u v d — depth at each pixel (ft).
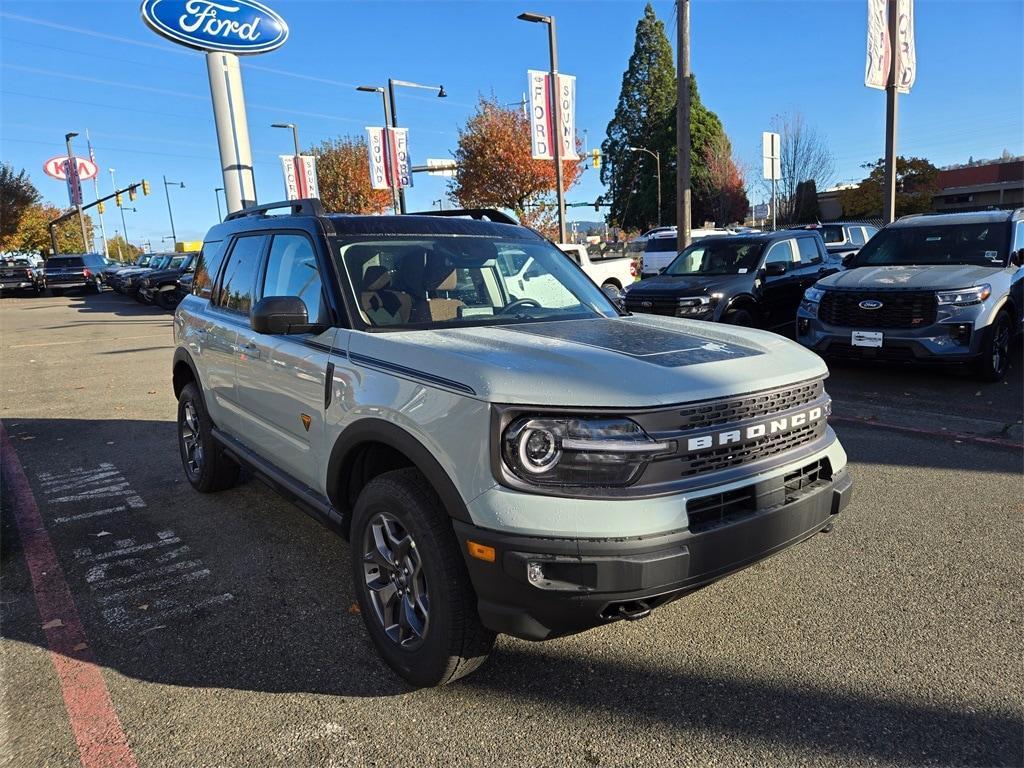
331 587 12.32
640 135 196.03
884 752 7.92
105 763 8.12
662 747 8.13
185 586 12.46
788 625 10.58
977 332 23.94
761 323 33.53
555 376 8.07
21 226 165.58
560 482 7.78
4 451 21.35
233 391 14.12
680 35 47.96
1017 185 159.94
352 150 129.39
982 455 17.98
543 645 10.27
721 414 8.43
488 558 7.84
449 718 8.74
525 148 96.22
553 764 7.91
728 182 167.43
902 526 13.96
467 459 8.05
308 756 8.14
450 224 12.92
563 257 14.11
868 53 45.70
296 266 12.14
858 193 145.79
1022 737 8.07
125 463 19.92
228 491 17.38
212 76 49.42
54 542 14.49
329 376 10.43
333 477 10.43
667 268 36.88
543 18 65.21
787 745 8.09
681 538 7.86
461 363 8.52
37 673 9.96
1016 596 11.15
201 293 16.93
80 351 43.29
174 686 9.57
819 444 9.75
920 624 10.47
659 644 10.21
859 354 25.81
